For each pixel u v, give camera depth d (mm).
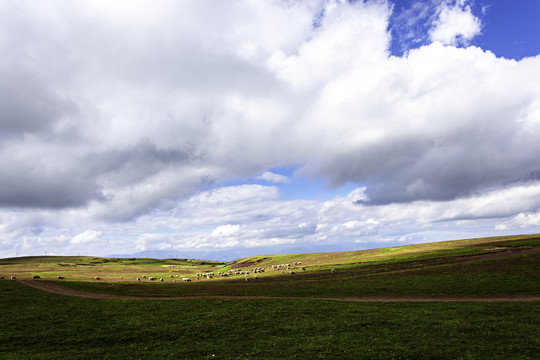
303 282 83375
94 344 32781
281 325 38625
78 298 58312
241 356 29031
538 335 32312
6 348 31219
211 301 54719
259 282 91625
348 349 30078
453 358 27547
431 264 98438
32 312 44844
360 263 124250
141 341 33688
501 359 26922
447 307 45281
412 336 33438
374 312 43938
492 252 108875
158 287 79562
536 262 79375
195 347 31578
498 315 39969
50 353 30047
